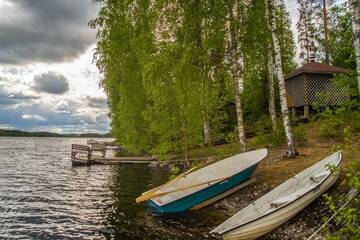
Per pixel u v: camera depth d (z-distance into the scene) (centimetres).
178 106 1917
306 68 2223
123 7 2334
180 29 1525
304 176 1062
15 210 1318
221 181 1170
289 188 1021
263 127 2027
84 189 1753
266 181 1200
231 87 2112
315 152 1350
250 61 1927
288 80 2444
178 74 1584
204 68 1580
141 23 2302
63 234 1014
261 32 1652
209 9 1412
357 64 703
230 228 816
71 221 1148
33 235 1014
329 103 2144
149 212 1192
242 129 1462
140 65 2389
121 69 2512
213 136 2281
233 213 1081
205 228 984
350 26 1140
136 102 2580
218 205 1166
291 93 2405
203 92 1830
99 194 1600
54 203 1434
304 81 2220
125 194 1558
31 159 3869
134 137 2697
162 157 2117
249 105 2652
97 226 1073
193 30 1445
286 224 905
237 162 1330
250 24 1522
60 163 3303
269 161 1406
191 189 1227
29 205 1403
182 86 1706
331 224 814
